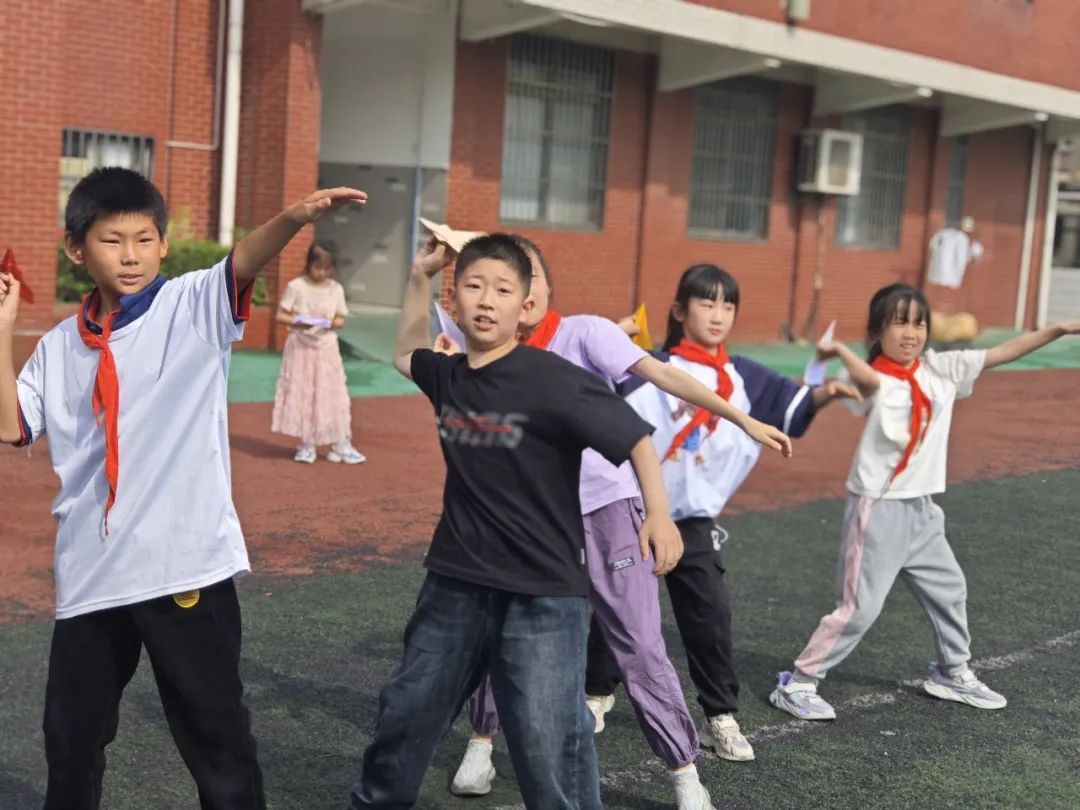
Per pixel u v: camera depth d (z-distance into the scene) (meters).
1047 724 4.76
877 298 4.82
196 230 13.92
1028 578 6.82
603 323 3.83
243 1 13.64
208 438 3.09
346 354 13.73
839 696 5.00
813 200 18.20
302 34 13.45
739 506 8.33
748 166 17.50
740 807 3.96
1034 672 5.34
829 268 18.64
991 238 21.30
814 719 4.71
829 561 6.99
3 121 11.78
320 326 8.62
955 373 4.77
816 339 18.56
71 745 3.10
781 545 7.32
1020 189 21.70
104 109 13.07
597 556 3.81
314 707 4.55
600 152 15.92
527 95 15.16
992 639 5.77
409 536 7.04
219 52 13.76
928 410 4.73
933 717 4.80
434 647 3.21
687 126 16.62
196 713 3.11
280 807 3.78
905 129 19.44
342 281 15.66
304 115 13.58
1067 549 7.50
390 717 3.23
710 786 4.11
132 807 3.75
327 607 5.69
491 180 14.91
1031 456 10.67
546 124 15.36
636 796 4.02
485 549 3.17
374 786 3.27
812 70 17.80
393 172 15.02
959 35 17.69
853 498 4.78
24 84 11.89
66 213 3.04
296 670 4.90
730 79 17.05
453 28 14.30
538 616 3.13
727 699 4.31
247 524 7.11
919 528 4.78
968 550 7.40
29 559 6.18
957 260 19.23
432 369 3.35
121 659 3.13
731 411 3.61
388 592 5.96
